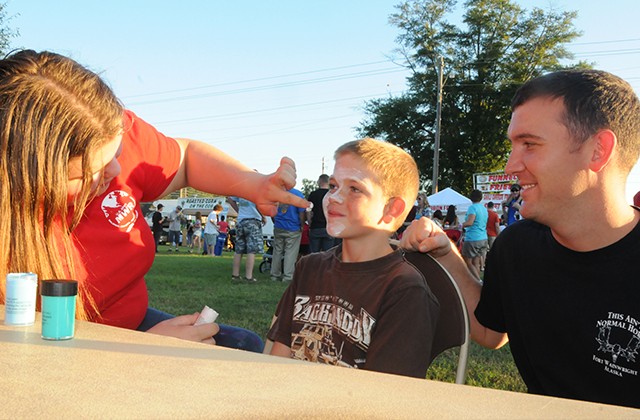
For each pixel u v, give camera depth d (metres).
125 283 2.00
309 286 2.01
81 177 1.59
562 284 1.69
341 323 1.85
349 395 0.76
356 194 1.94
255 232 8.70
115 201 1.96
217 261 13.57
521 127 1.65
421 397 0.75
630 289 1.57
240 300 6.46
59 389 0.77
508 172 1.71
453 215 13.71
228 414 0.68
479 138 41.59
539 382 1.80
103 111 1.56
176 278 8.80
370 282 1.83
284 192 2.15
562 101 1.58
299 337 1.95
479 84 40.91
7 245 1.46
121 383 0.80
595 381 1.64
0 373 0.85
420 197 15.52
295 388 0.79
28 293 1.26
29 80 1.48
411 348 1.64
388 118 41.72
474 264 11.30
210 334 1.97
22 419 0.65
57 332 1.09
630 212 1.62
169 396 0.74
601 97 1.55
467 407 0.71
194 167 2.36
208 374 0.86
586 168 1.58
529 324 1.77
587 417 0.68
